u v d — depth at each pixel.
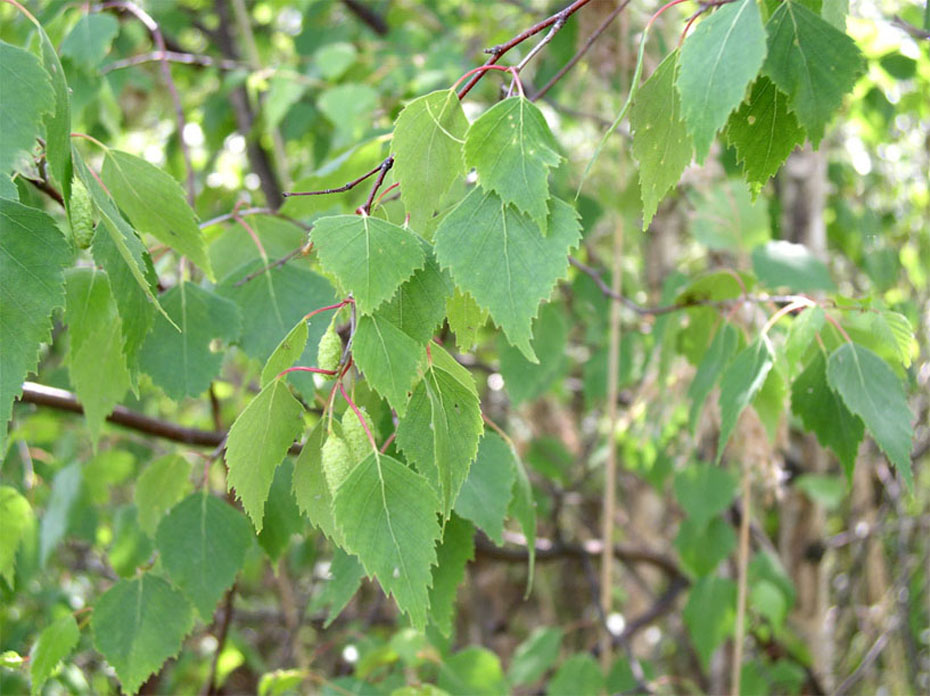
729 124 0.54
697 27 0.51
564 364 1.27
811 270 0.85
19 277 0.51
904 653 1.74
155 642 0.71
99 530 1.35
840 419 0.68
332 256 0.50
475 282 0.50
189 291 0.71
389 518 0.49
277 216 0.78
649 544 1.76
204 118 1.46
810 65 0.51
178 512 0.73
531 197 0.51
